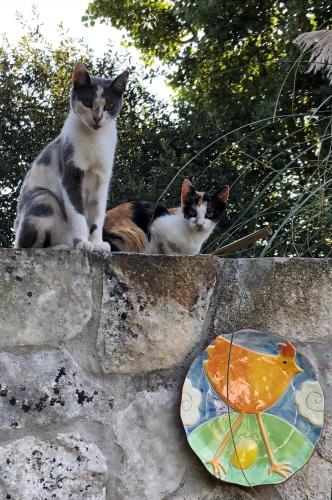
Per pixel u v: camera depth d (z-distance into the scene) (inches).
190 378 73.2
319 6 244.2
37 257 70.9
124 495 70.0
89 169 94.9
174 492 71.7
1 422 66.9
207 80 288.8
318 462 76.5
